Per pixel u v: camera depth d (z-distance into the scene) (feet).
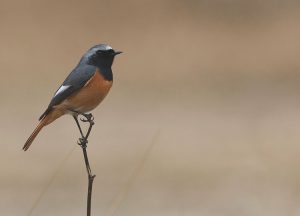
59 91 35.55
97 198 55.52
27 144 35.60
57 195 56.59
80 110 36.09
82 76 35.53
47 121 35.60
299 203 52.90
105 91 36.22
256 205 53.01
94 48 36.17
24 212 52.70
